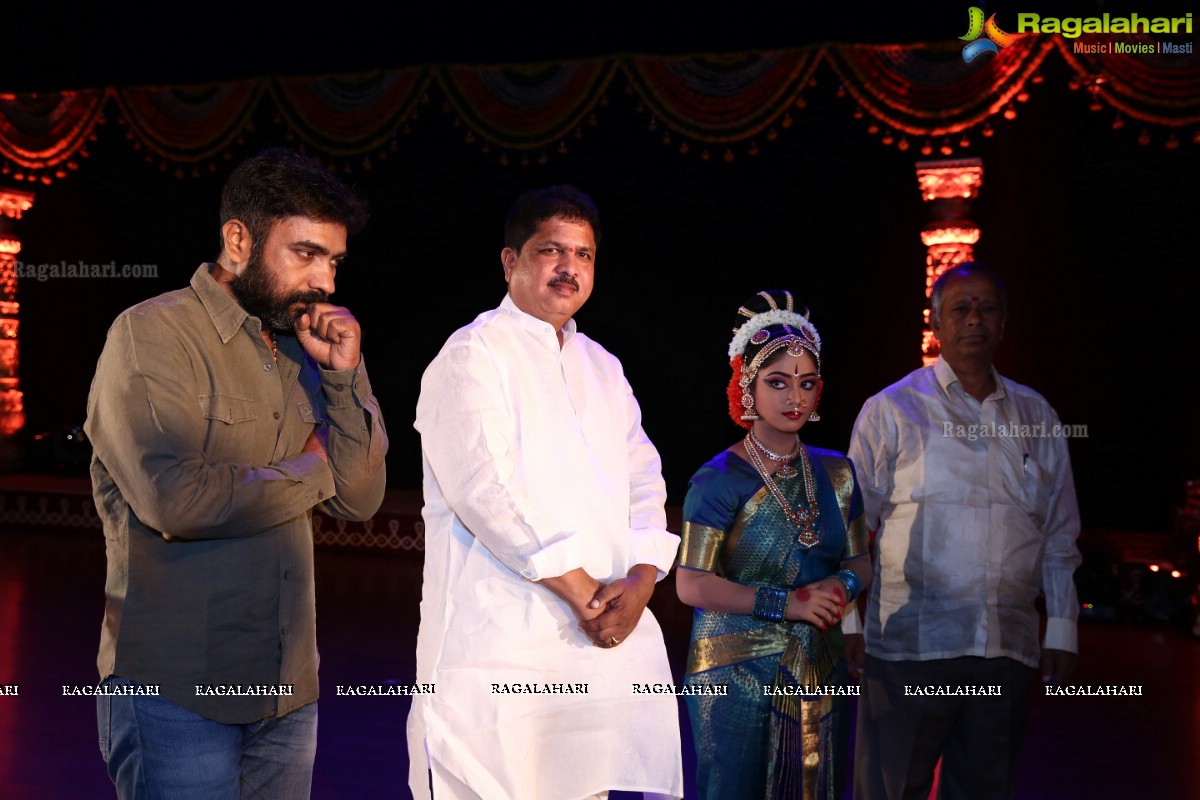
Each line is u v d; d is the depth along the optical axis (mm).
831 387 10125
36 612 6680
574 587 2154
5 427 10898
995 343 2912
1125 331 8922
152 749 1963
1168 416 8875
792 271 10164
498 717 2197
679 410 10562
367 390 2170
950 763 2930
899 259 9859
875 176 9836
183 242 11180
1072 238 8969
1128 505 8969
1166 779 4105
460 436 2178
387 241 11109
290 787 2139
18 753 4141
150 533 1981
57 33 8234
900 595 2891
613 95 10086
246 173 2018
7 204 10656
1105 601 6965
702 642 2566
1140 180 8781
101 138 11047
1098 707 5047
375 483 2209
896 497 2918
